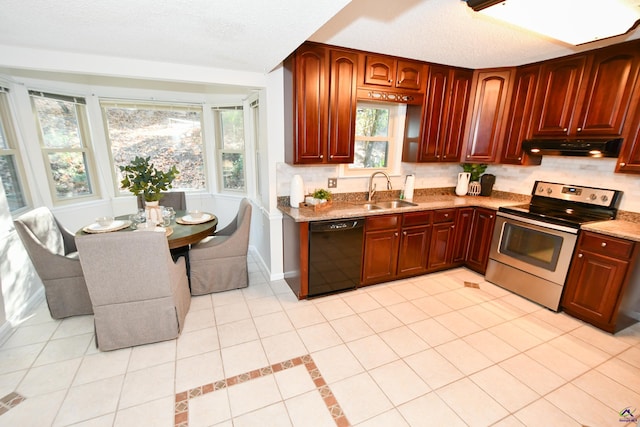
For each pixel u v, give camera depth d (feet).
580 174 9.41
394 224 9.69
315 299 9.20
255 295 9.39
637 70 7.30
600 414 5.40
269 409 5.39
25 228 6.91
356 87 8.85
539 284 8.95
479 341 7.34
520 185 11.04
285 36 5.74
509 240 9.74
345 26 6.84
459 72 10.28
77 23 5.12
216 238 9.83
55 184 10.51
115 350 6.77
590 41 6.64
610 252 7.43
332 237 8.80
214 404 5.47
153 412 5.28
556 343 7.31
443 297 9.46
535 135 9.59
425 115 10.14
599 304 7.75
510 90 10.07
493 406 5.53
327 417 5.25
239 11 4.64
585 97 8.33
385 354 6.84
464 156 11.22
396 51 8.70
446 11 6.01
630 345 7.27
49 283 7.52
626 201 8.44
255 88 9.08
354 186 10.94
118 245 5.95
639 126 7.36
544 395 5.79
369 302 9.08
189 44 6.23
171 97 12.16
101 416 5.17
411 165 11.69
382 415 5.31
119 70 7.27
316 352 6.86
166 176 8.34
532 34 7.10
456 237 11.02
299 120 8.36
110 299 6.39
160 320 6.86
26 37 5.81
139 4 4.39
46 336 7.22
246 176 12.85
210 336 7.36
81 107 11.10
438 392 5.82
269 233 9.98
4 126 8.87
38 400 5.45
